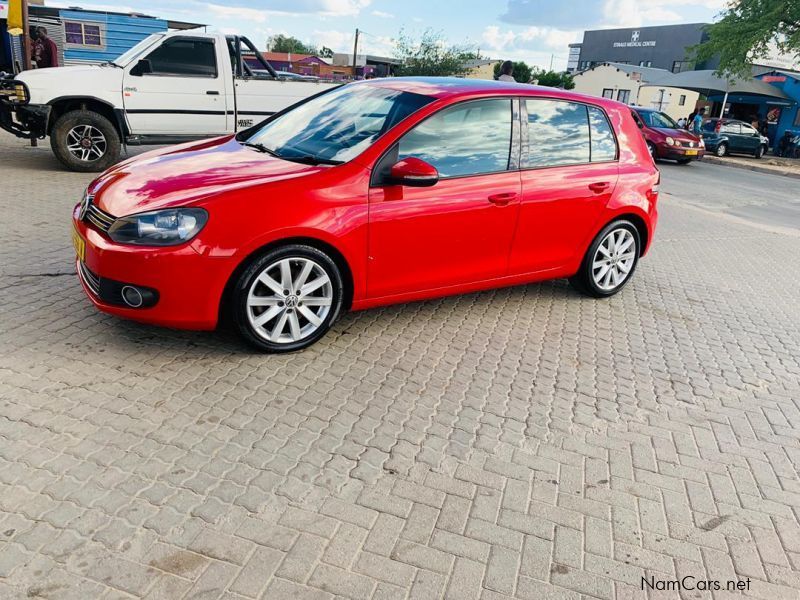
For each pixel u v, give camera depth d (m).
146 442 2.93
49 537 2.33
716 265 7.41
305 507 2.63
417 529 2.59
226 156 4.24
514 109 4.56
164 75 9.18
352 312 4.69
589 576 2.46
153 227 3.37
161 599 2.14
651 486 3.05
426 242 4.15
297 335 3.87
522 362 4.21
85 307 4.26
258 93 9.90
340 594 2.24
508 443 3.26
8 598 2.07
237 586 2.22
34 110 8.52
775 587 2.50
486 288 4.70
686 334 5.05
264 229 3.51
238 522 2.51
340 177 3.78
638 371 4.29
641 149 5.41
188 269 3.41
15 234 5.73
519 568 2.45
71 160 8.85
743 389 4.18
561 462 3.16
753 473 3.24
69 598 2.10
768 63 41.16
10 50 17.69
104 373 3.47
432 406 3.53
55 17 18.94
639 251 5.62
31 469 2.67
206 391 3.41
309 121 4.65
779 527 2.85
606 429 3.51
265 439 3.06
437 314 4.86
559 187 4.75
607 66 45.59
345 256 3.82
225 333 4.09
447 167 4.21
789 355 4.82
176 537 2.40
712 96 33.19
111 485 2.63
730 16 29.23
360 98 4.64
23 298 4.31
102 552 2.29
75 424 3.00
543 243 4.84
